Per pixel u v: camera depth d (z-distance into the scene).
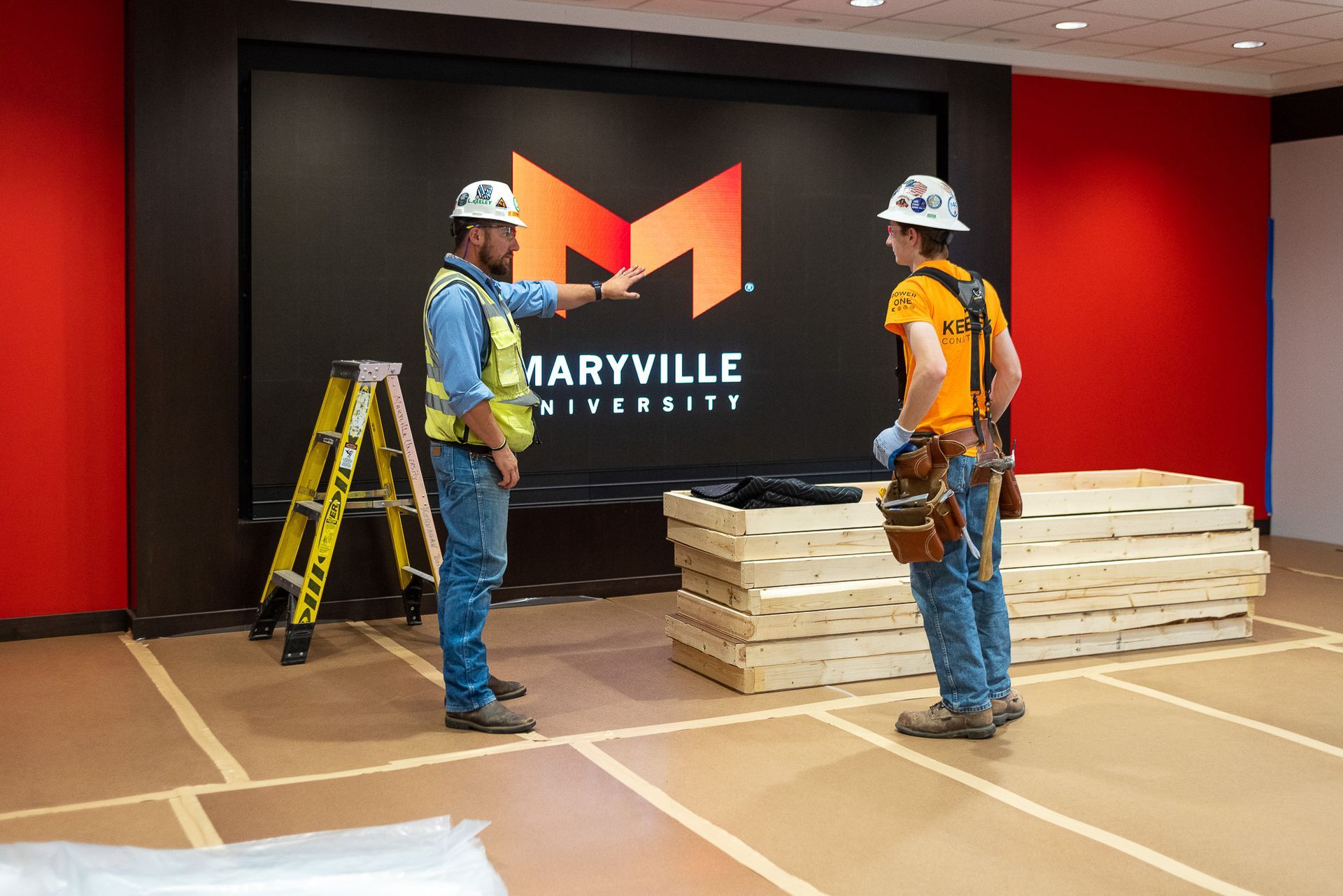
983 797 3.40
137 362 5.26
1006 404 4.04
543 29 5.94
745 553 4.40
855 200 6.68
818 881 2.88
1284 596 6.25
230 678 4.68
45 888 2.63
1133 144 7.82
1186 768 3.63
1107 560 4.96
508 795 3.42
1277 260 8.30
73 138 5.33
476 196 3.95
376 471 5.79
